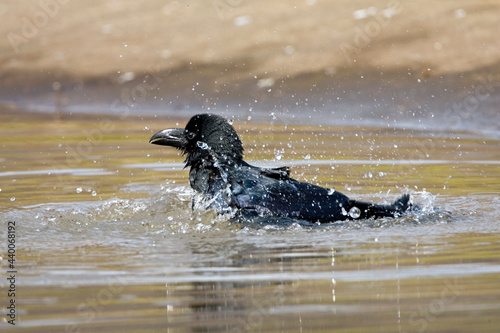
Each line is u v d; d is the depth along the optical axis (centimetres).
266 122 1859
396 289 675
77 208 1062
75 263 779
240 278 716
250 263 767
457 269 730
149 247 847
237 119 1909
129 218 1004
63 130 1867
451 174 1265
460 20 2269
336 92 1955
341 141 1591
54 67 2528
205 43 2428
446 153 1451
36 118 2100
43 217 1007
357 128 1748
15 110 2277
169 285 699
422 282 693
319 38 2295
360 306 636
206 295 669
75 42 2694
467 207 1028
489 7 2361
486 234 874
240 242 857
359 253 797
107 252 825
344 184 1206
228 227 932
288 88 2023
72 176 1309
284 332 584
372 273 724
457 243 832
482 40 2103
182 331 589
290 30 2403
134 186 1221
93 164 1421
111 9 2983
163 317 619
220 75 2175
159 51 2447
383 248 816
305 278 712
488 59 1983
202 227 938
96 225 966
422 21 2289
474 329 583
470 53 2036
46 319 620
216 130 1063
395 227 916
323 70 2083
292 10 2595
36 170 1362
